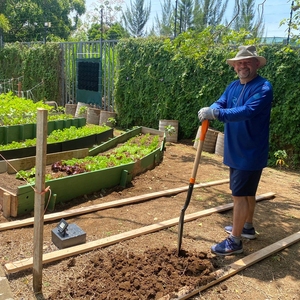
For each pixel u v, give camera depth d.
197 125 10.48
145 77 11.67
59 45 15.50
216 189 6.16
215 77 9.84
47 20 33.12
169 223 4.45
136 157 6.91
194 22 19.02
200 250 3.94
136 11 26.81
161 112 11.23
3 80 18.22
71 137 8.38
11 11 30.30
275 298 3.19
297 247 4.18
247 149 3.62
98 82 13.74
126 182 5.98
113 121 12.08
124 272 3.29
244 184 3.69
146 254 3.64
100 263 3.46
